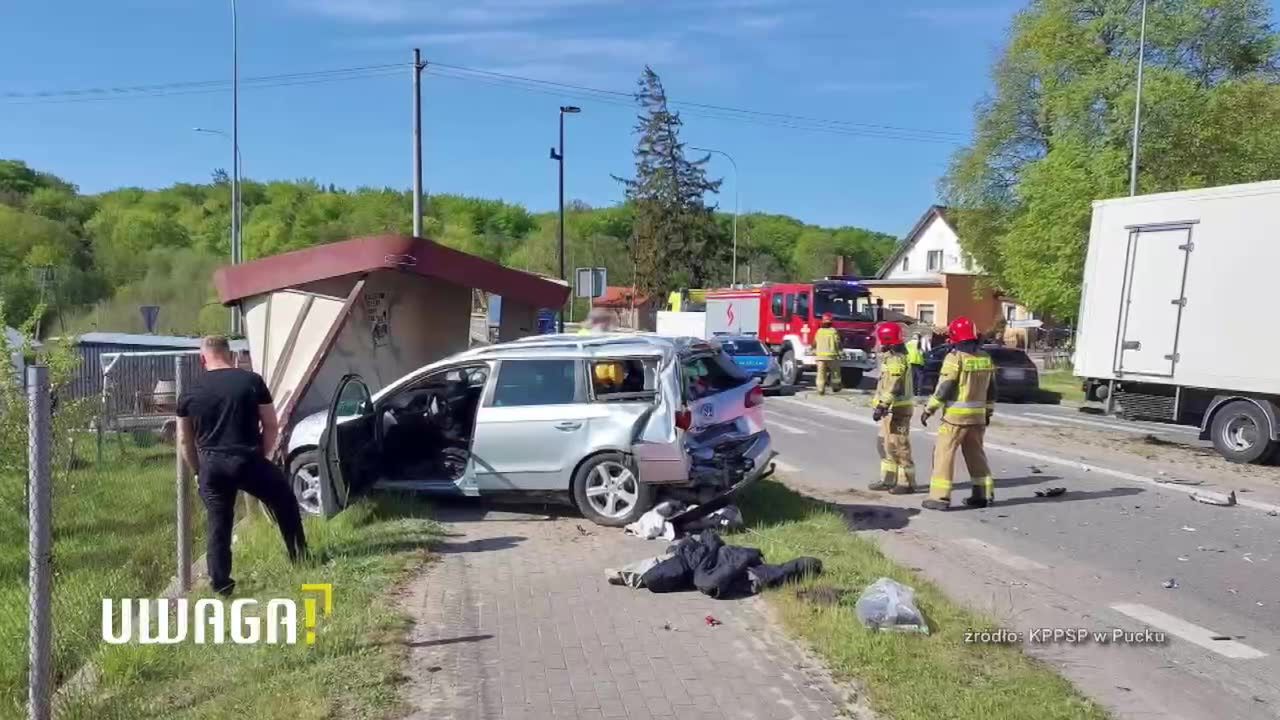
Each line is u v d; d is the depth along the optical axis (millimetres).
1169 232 13477
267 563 6727
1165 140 26562
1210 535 8422
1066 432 15844
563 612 5871
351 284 10641
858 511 9398
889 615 5453
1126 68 27703
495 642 5316
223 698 4480
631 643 5320
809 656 5109
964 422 9375
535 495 8492
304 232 78750
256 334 10562
